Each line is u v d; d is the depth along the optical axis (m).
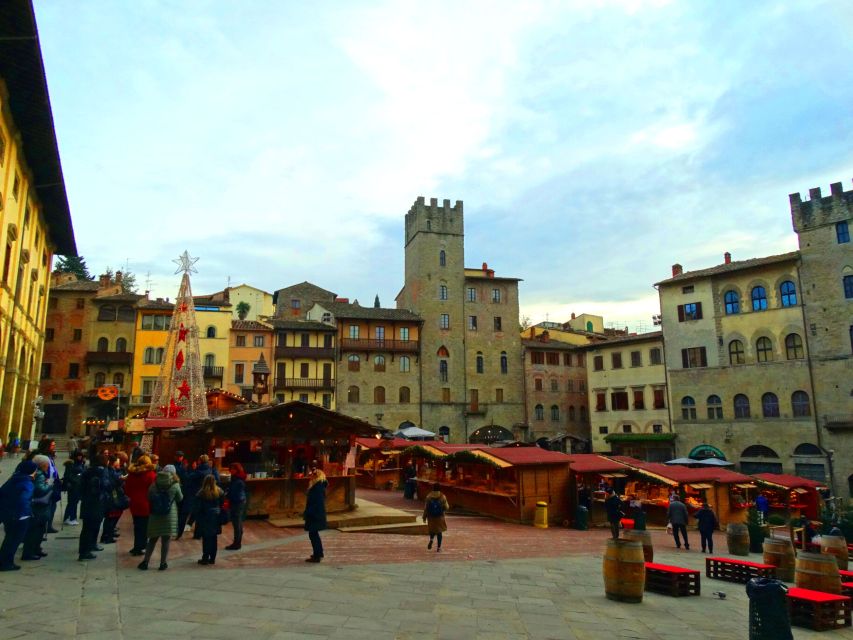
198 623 8.70
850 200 50.09
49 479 12.69
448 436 68.81
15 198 31.31
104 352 62.19
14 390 33.84
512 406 71.69
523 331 92.88
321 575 12.48
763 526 25.69
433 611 10.29
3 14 21.12
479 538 20.86
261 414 20.97
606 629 10.09
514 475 27.91
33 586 10.00
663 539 25.98
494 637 9.10
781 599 9.48
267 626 8.78
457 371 70.75
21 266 34.66
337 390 66.12
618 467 29.67
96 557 12.77
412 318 69.88
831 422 48.38
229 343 64.88
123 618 8.70
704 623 11.05
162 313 64.56
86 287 64.19
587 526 27.02
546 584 13.47
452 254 74.06
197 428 21.23
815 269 51.41
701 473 31.38
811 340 50.91
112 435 36.50
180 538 16.11
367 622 9.33
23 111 28.19
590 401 67.62
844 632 11.80
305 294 86.94
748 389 54.16
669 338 60.16
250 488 20.16
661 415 60.12
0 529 14.78
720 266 59.19
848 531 28.58
